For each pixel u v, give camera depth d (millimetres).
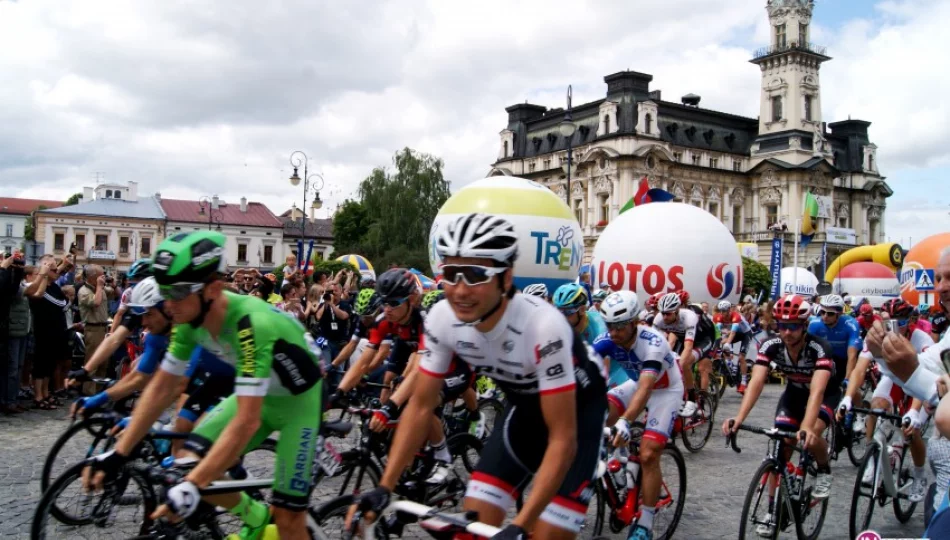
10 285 8641
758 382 5078
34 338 9234
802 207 61312
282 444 3213
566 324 2809
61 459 4887
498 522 2971
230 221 63781
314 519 3369
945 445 3447
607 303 4738
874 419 7480
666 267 14289
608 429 4500
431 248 9641
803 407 5254
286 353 3092
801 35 62938
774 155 62344
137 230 58812
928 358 3627
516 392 2996
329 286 11211
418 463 5109
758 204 63125
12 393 8875
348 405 5012
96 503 4094
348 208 61719
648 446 4629
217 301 3043
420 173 50906
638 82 57125
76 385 4848
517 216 9328
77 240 56844
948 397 2215
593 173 57906
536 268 9375
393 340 5707
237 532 3607
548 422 2723
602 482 4891
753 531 4820
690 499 6363
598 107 59094
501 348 2811
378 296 5473
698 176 60781
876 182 71750
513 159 65688
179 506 2705
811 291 27062
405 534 4883
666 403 4770
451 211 9469
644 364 4668
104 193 61094
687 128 61031
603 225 49250
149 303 4090
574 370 2873
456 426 6680
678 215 14859
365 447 4695
